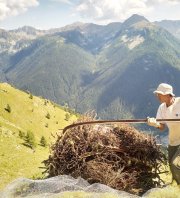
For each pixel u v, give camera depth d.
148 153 3.46
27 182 2.26
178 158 3.27
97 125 3.57
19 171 7.22
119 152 3.43
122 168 3.31
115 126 3.62
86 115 3.67
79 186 2.31
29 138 24.23
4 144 13.29
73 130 3.50
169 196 2.22
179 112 3.32
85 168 3.29
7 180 6.19
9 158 9.68
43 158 11.59
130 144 3.45
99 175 3.24
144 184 3.38
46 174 3.93
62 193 2.05
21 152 12.06
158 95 3.37
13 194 2.18
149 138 3.54
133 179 3.29
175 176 3.27
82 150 3.38
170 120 3.23
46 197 2.04
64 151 3.42
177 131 3.28
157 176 3.50
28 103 74.12
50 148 3.56
